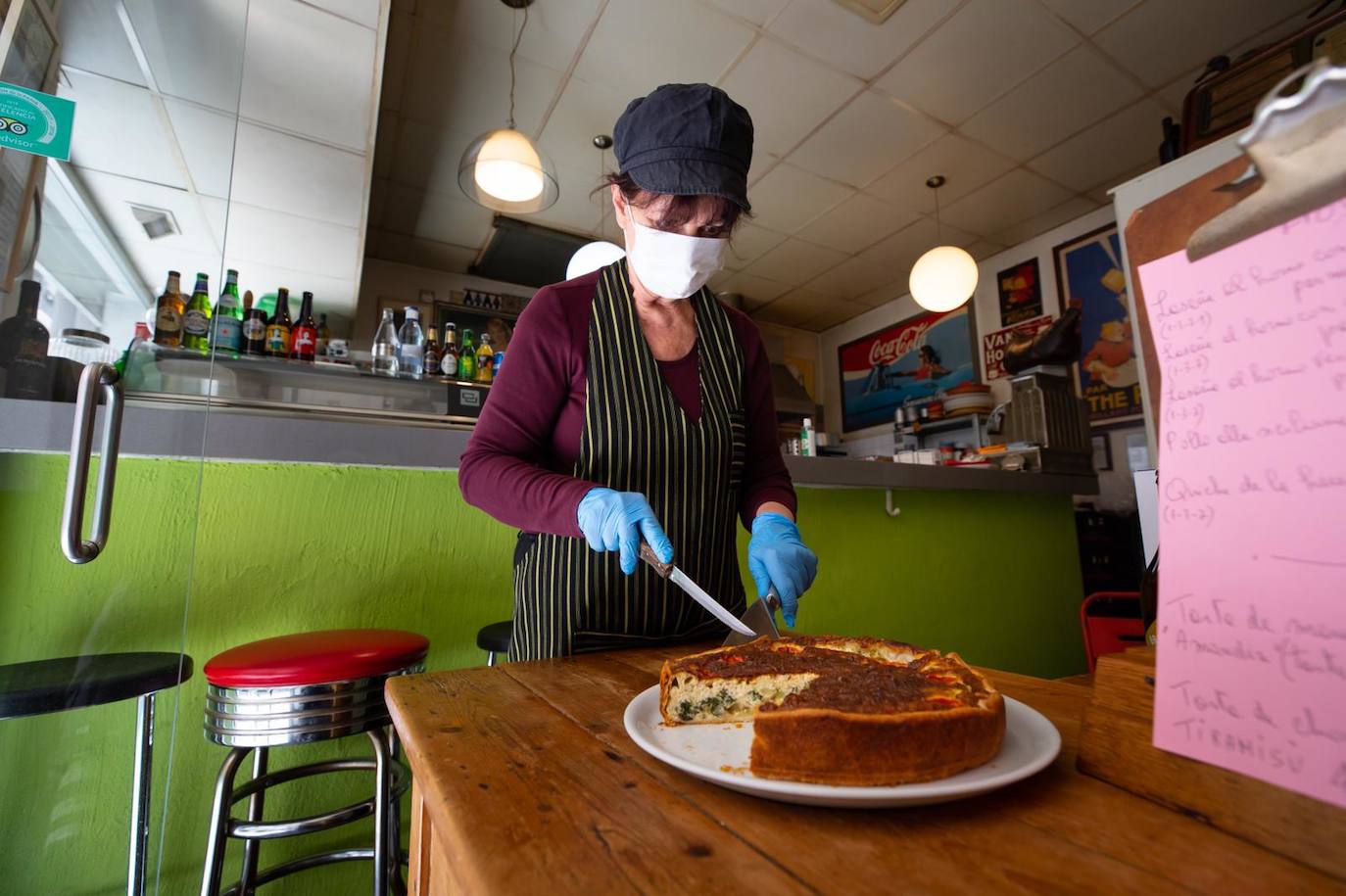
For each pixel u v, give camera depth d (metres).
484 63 2.87
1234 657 0.34
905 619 2.59
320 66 2.07
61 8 1.04
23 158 1.00
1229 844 0.35
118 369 1.03
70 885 1.07
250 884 1.20
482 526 1.70
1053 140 3.49
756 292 5.46
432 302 4.82
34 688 0.96
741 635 0.83
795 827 0.38
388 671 1.16
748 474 1.22
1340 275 0.30
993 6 2.63
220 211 1.24
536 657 1.00
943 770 0.42
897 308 5.62
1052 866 0.33
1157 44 2.85
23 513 1.02
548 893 0.31
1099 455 4.13
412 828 0.63
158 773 1.13
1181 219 0.37
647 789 0.43
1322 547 0.31
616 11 2.60
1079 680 1.35
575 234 4.44
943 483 2.53
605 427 0.99
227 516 1.40
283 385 2.23
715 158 0.85
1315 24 1.80
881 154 3.60
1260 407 0.33
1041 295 4.52
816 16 2.65
